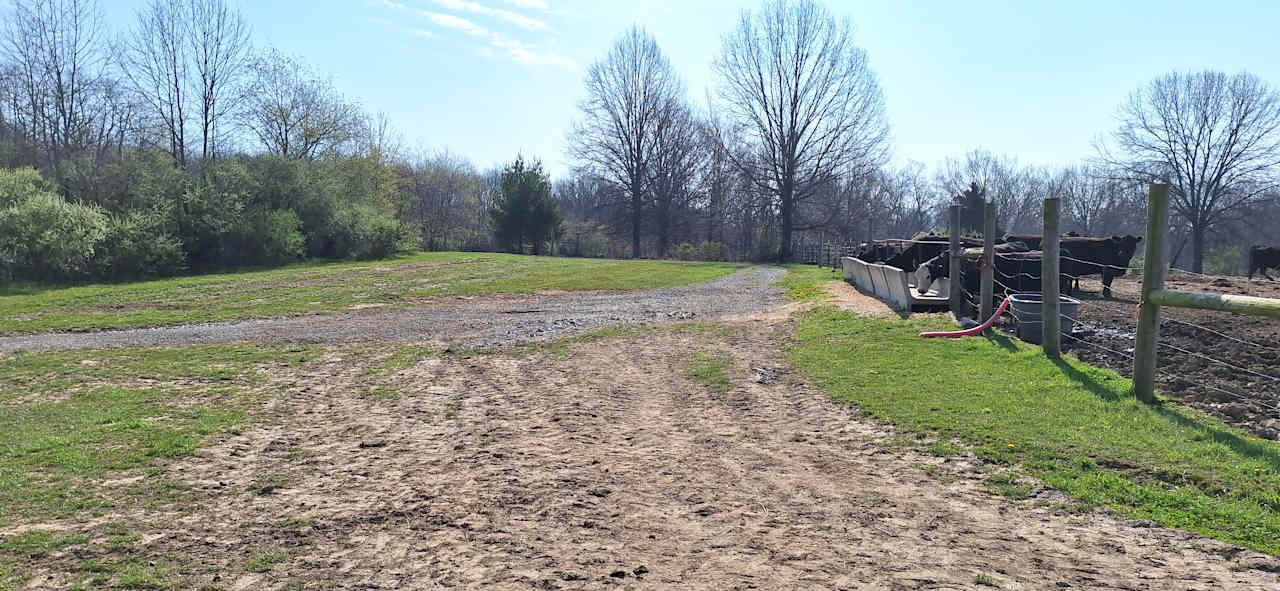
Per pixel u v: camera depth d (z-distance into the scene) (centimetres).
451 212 7362
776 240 5728
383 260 3903
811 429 700
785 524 461
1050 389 770
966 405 730
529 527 459
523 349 1203
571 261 4328
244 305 1916
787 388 878
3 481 554
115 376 999
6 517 479
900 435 661
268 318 1686
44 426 729
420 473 576
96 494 528
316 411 797
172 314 1731
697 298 2097
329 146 4594
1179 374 883
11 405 828
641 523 465
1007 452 589
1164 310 1515
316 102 4509
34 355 1174
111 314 1730
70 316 1688
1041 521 463
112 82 3656
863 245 3262
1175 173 5306
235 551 425
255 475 575
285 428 724
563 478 557
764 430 701
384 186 5331
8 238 2295
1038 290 1550
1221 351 1021
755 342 1231
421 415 775
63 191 2977
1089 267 1848
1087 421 655
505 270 3269
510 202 5738
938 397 770
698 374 976
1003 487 522
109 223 2656
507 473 571
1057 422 657
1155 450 571
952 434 645
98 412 789
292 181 3738
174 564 406
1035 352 945
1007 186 8381
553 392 884
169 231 2942
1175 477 519
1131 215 6397
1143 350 716
